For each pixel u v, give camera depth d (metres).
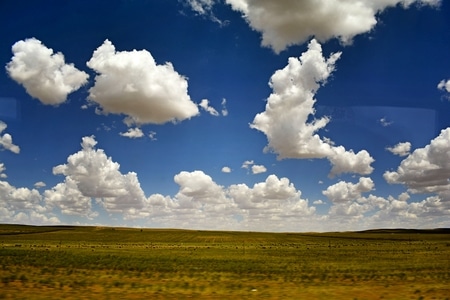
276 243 138.12
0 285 29.23
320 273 42.00
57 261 49.00
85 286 30.38
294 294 28.50
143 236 184.38
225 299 26.27
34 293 26.55
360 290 30.67
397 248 99.06
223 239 167.62
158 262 52.47
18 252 62.06
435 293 29.23
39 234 186.75
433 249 92.19
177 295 27.58
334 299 26.75
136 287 30.61
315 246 115.44
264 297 27.16
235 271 43.31
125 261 52.62
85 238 165.62
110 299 25.47
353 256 70.50
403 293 29.27
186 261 55.28
